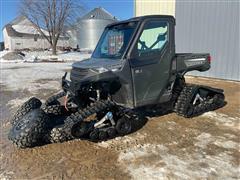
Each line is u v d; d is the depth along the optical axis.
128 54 4.25
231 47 9.68
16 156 3.69
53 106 4.87
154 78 4.61
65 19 35.56
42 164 3.45
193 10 10.73
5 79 11.47
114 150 3.85
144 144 4.05
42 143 4.07
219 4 9.80
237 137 4.33
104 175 3.16
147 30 4.39
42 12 34.97
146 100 4.60
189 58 5.21
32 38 51.00
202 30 10.54
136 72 4.36
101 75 3.95
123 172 3.23
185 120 5.23
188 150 3.84
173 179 3.06
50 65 18.94
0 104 6.78
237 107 6.18
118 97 4.30
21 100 7.20
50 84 9.94
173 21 4.72
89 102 4.41
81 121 3.87
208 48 10.45
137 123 4.84
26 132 3.79
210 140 4.21
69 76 4.88
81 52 40.16
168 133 4.52
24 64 20.17
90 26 47.84
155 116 5.47
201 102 5.60
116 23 4.69
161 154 3.71
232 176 3.12
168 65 4.78
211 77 10.55
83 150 3.85
